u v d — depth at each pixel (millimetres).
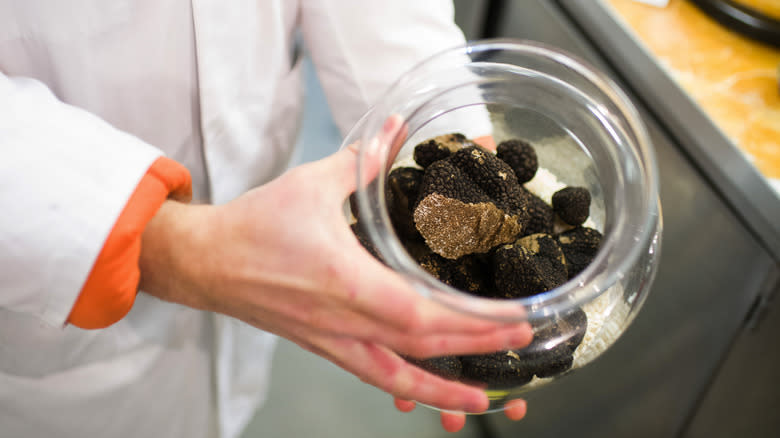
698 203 509
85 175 340
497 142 399
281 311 358
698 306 519
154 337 501
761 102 520
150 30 421
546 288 330
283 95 508
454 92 370
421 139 385
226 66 448
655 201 328
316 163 364
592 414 663
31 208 331
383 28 458
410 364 356
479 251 352
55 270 341
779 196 454
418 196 359
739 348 500
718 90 528
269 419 875
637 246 314
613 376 610
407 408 458
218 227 358
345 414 885
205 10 420
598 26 581
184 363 543
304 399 894
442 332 323
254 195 360
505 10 747
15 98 343
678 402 562
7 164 329
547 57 360
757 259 467
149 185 352
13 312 419
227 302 374
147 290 396
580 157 375
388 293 324
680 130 516
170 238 363
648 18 585
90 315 361
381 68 464
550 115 375
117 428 533
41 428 508
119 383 500
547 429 750
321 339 362
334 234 343
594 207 371
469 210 345
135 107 449
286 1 468
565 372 353
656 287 549
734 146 484
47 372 469
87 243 338
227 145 482
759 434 518
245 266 352
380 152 336
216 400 602
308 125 1113
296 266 341
